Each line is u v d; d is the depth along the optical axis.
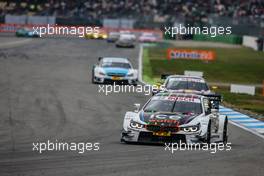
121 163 40.34
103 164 39.78
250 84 128.25
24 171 36.72
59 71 127.25
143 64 155.88
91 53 180.75
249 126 67.00
